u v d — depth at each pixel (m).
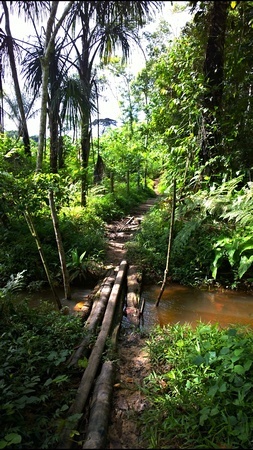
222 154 5.47
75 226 5.96
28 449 1.74
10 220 5.33
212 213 4.66
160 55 7.90
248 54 5.17
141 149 13.59
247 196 4.32
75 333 2.93
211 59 5.15
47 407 2.06
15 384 2.10
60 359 2.40
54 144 6.11
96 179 9.81
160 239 5.45
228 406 2.05
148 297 4.20
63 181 5.80
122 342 3.05
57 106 5.61
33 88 5.67
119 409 2.15
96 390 2.21
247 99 5.44
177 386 2.27
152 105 7.80
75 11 2.34
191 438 1.89
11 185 3.90
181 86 5.45
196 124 5.68
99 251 5.31
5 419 1.86
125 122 19.69
